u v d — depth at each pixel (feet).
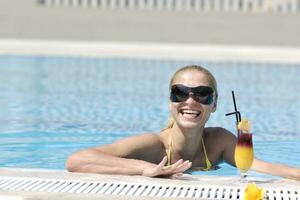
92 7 147.43
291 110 72.28
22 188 30.09
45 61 115.55
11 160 45.52
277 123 64.49
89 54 122.83
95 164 34.58
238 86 89.51
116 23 147.02
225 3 154.81
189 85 35.50
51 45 136.87
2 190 29.63
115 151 36.24
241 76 99.66
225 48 139.95
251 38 145.48
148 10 146.82
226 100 77.56
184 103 35.94
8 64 110.83
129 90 84.74
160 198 28.53
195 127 36.32
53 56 122.01
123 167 34.01
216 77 97.86
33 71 102.83
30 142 52.34
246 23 145.48
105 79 94.68
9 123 61.26
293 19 144.77
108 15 147.02
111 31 147.23
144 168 33.60
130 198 28.48
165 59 119.24
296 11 152.25
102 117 65.77
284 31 144.97
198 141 37.70
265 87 89.30
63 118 64.64
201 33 146.00
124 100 76.89
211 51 131.54
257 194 26.81
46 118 64.44
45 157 46.65
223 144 39.11
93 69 106.01
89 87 86.79
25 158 46.24
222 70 106.32
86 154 35.19
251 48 141.38
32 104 73.05
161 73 101.91
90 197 28.58
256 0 154.92
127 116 66.69
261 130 60.64
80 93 81.61
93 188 30.27
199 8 154.51
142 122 63.36
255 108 72.90
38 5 147.95
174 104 36.24
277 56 125.70
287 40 145.07
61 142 52.65
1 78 94.53
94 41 147.54
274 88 88.58
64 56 121.80
